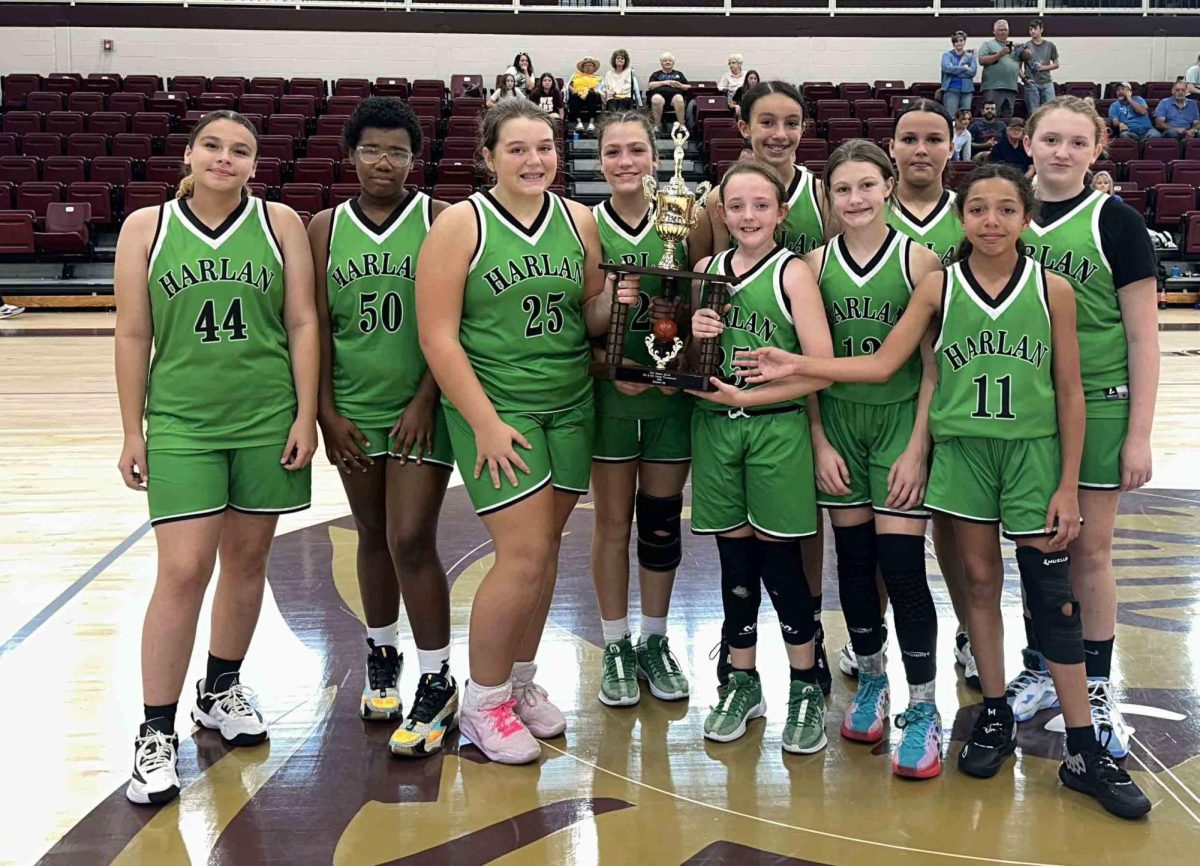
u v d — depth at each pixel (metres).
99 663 2.88
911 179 2.74
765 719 2.63
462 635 3.16
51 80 12.78
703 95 13.12
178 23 13.62
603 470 2.70
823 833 2.09
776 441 2.42
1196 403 6.55
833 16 14.09
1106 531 2.44
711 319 2.39
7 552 3.84
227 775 2.34
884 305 2.47
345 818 2.15
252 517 2.41
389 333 2.46
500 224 2.35
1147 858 1.99
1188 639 3.07
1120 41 14.30
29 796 2.22
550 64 14.00
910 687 2.41
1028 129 2.46
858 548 2.52
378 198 2.47
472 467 2.38
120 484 4.78
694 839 2.06
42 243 10.27
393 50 13.87
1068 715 2.24
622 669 2.75
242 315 2.31
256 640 3.12
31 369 7.45
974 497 2.30
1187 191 11.23
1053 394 2.28
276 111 12.36
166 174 10.98
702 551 4.04
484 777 2.33
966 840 2.06
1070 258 2.38
